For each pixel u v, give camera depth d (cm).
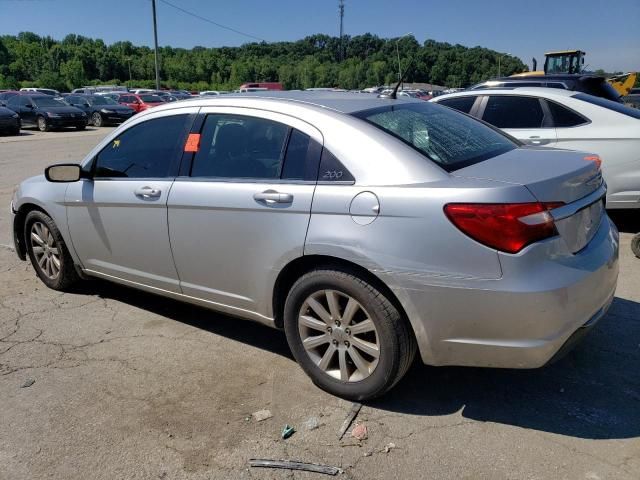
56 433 292
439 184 274
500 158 318
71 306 460
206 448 278
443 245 267
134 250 399
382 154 292
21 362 367
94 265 441
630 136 605
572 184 284
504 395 318
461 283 265
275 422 298
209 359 367
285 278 329
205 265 358
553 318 262
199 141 364
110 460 271
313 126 316
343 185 296
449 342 277
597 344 373
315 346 321
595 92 909
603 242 308
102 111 2783
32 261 505
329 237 294
